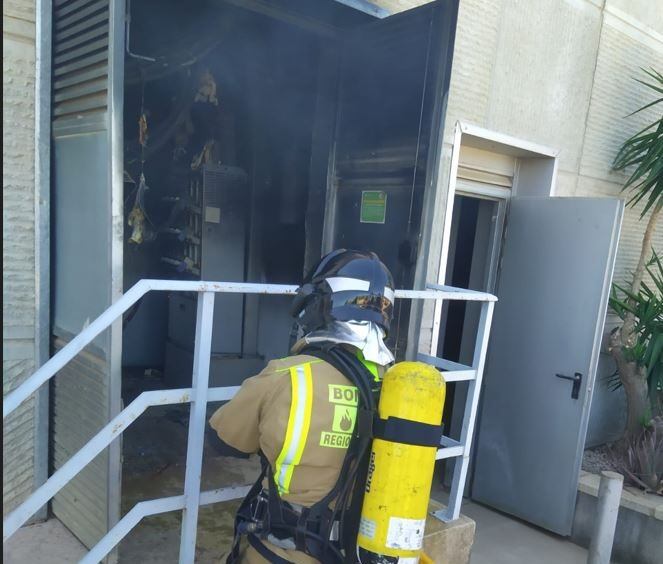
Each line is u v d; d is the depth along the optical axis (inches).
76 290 88.3
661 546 143.5
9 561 84.7
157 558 92.4
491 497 167.0
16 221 91.6
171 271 178.9
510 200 166.6
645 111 204.8
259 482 61.3
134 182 137.0
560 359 152.9
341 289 60.3
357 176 132.0
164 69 129.0
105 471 80.9
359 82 130.6
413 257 116.0
